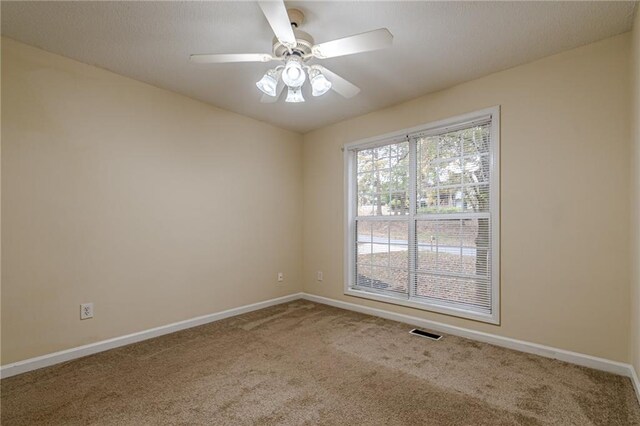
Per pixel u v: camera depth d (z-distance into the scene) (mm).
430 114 3072
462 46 2268
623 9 1864
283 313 3578
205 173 3264
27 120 2211
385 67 2574
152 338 2809
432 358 2395
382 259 3525
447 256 3000
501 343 2604
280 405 1799
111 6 1830
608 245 2164
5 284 2115
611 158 2160
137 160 2762
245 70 2600
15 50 2166
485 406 1783
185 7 1845
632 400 1820
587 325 2236
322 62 2492
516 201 2547
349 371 2195
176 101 3039
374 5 1832
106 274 2570
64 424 1635
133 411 1742
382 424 1634
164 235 2934
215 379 2086
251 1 1796
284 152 4125
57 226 2332
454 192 2957
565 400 1832
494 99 2668
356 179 3818
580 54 2277
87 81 2486
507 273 2588
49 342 2285
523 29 2068
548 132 2404
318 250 4121
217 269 3352
